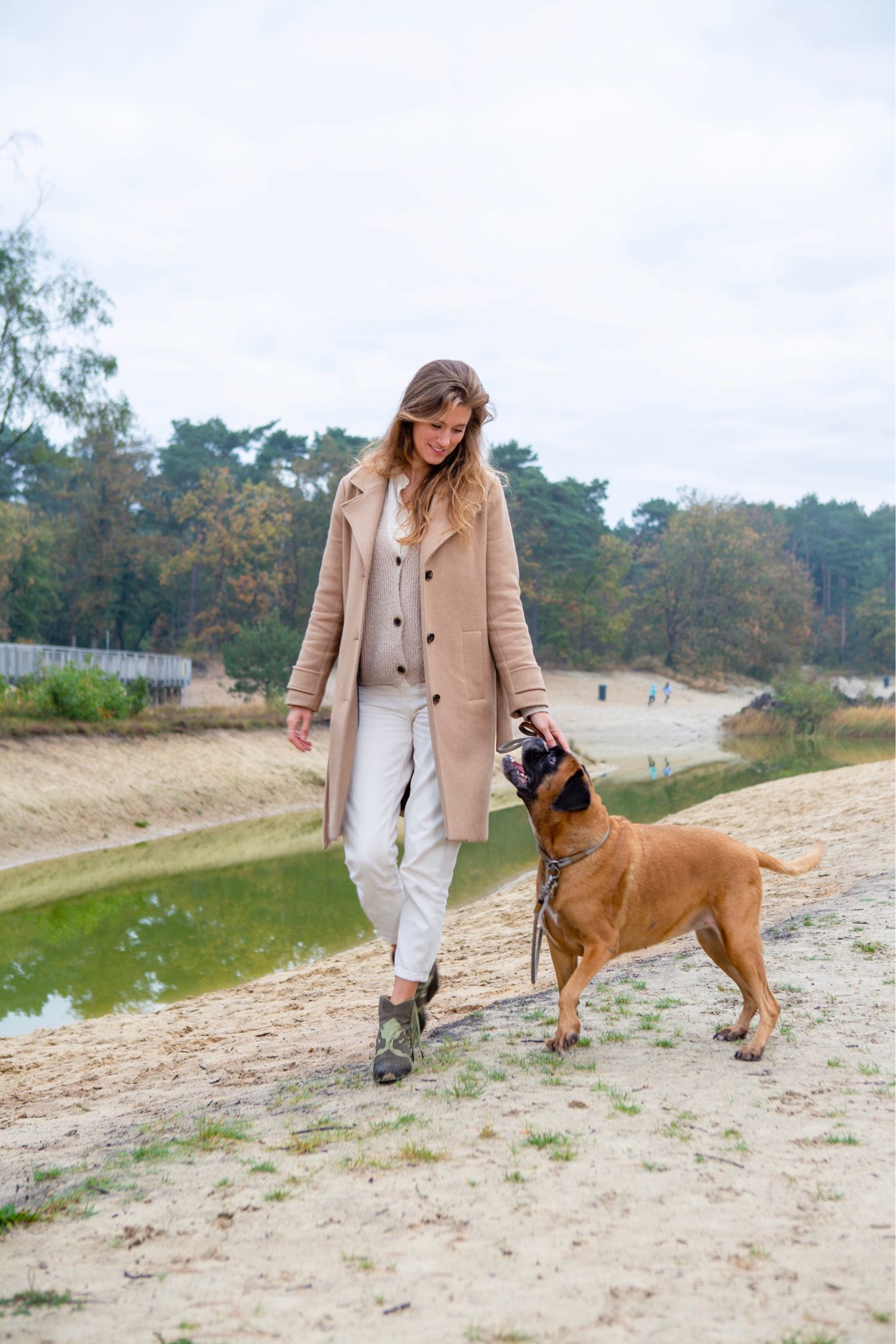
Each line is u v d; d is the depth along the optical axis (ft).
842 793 52.95
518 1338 6.59
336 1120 11.38
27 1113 16.11
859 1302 6.88
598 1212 8.50
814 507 488.44
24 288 90.99
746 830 45.24
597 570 261.85
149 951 37.29
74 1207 9.48
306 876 52.34
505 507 13.14
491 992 20.25
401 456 12.52
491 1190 9.05
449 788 12.27
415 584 12.48
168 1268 7.99
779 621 277.23
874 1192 8.70
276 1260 8.01
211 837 65.72
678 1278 7.34
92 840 62.13
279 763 88.12
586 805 12.32
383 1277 7.59
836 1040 13.61
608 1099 11.41
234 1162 10.34
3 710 79.97
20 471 243.81
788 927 22.27
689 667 268.21
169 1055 20.07
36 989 32.35
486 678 12.73
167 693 122.52
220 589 232.94
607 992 17.53
